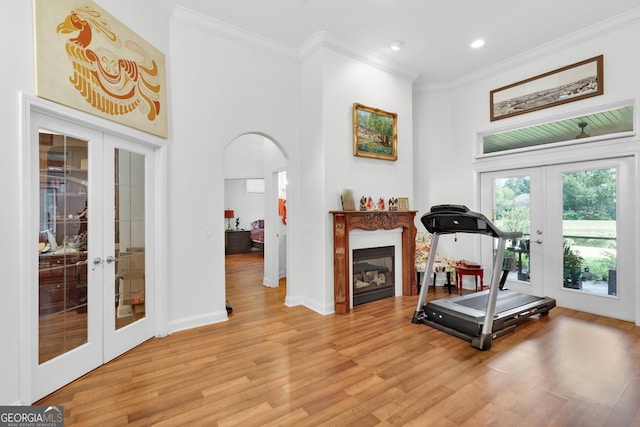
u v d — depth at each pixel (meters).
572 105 3.71
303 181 4.14
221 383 2.21
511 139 4.41
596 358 2.55
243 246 9.23
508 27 3.54
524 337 2.99
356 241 3.98
